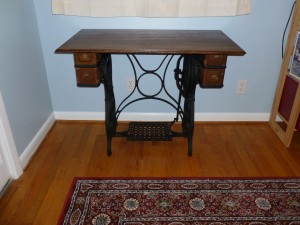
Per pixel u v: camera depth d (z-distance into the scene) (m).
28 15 1.82
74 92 2.22
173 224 1.40
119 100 2.23
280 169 1.80
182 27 1.96
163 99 2.09
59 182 1.67
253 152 1.97
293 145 2.05
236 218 1.44
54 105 2.28
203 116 2.30
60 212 1.46
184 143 2.07
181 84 1.97
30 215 1.44
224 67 1.54
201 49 1.47
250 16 1.93
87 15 1.84
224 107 2.28
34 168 1.78
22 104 1.77
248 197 1.57
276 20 1.95
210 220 1.42
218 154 1.94
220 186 1.65
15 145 1.67
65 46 1.50
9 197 1.55
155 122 2.11
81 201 1.53
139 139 1.92
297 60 1.87
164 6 1.79
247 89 2.21
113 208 1.49
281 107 2.13
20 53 1.73
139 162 1.86
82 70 1.55
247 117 2.32
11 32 1.62
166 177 1.72
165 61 2.08
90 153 1.94
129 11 1.83
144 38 1.70
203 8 1.80
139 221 1.42
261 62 2.10
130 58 1.91
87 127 2.25
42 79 2.07
